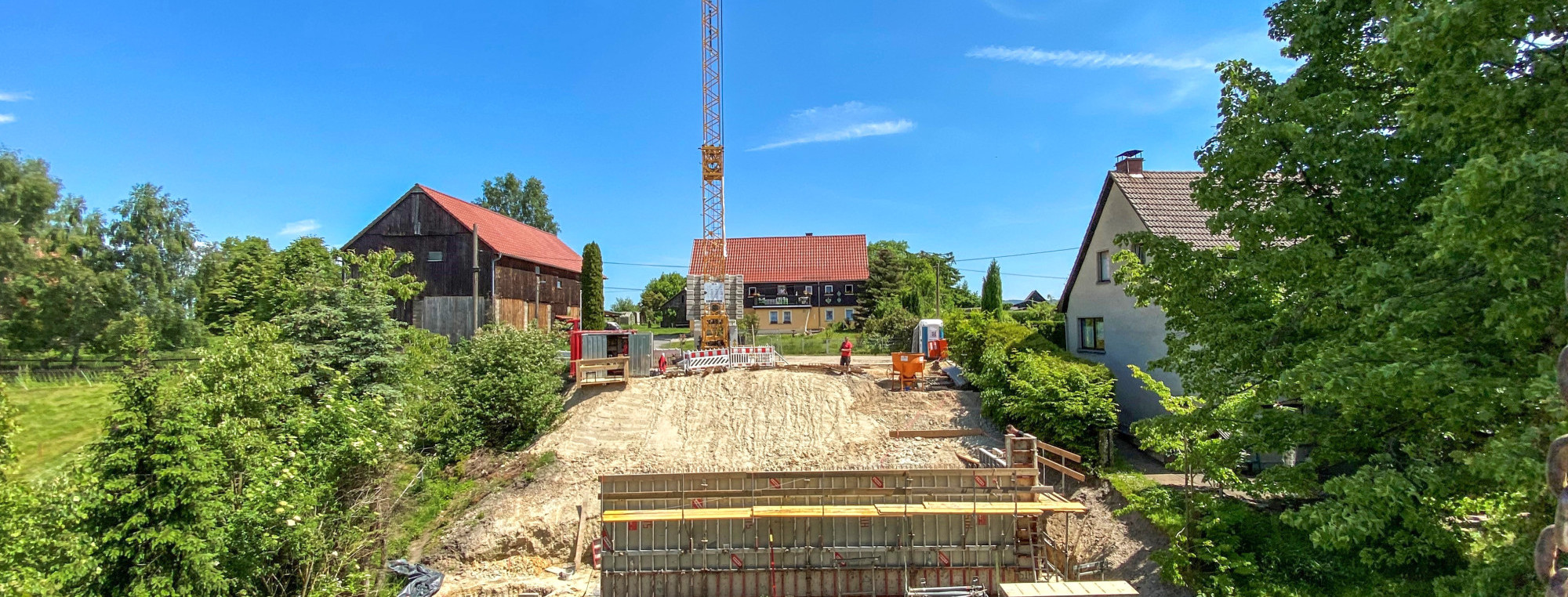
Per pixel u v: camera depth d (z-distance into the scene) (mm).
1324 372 7824
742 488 13422
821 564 13289
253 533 11938
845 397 23203
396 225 35188
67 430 22359
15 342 32875
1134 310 20766
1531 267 6363
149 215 41000
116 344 33875
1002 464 14828
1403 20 7305
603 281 45469
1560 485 3160
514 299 37375
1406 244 8312
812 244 60312
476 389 22484
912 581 13227
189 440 10602
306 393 19109
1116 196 21984
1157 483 15711
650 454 20875
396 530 17656
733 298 34562
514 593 15914
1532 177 6082
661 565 13344
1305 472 10688
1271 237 10094
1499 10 6887
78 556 9695
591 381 24812
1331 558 11133
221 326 35562
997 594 13086
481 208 41438
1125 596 9766
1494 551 7793
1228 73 11031
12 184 35719
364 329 20672
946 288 70250
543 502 18781
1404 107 7680
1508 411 7609
